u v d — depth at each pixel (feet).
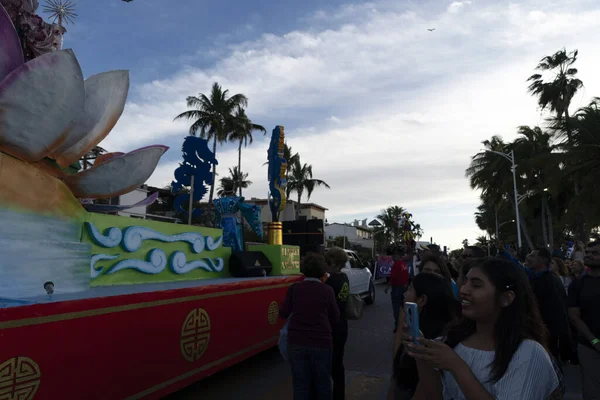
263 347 19.29
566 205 116.67
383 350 23.91
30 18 14.26
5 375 8.16
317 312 12.68
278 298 21.15
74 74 11.75
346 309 14.58
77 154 14.43
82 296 11.14
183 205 23.80
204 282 17.25
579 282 12.18
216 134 116.06
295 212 146.00
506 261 5.71
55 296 11.25
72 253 12.94
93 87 13.89
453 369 5.15
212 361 15.25
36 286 11.65
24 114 11.45
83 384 9.91
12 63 12.25
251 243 25.39
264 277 21.17
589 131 93.04
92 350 10.18
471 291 5.59
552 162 97.09
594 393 11.60
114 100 14.83
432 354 5.24
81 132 13.83
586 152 91.30
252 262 21.80
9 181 11.58
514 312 5.41
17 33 12.87
